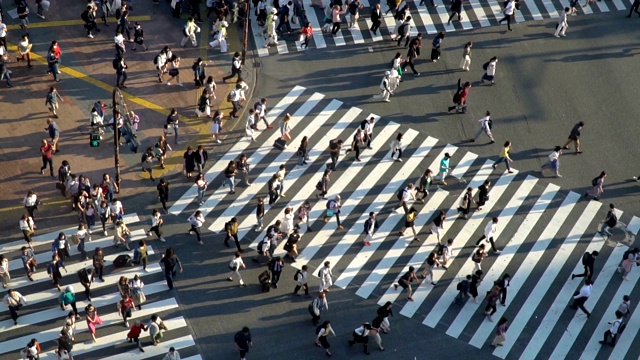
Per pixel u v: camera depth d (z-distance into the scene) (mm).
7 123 42719
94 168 41250
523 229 40531
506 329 36094
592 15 51562
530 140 44500
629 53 49625
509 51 48969
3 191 39938
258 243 38500
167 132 41969
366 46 48500
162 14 48781
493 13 50969
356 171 42281
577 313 37406
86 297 36375
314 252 38719
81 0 49094
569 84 47500
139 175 41125
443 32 49656
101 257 36281
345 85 46375
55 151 41594
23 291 36438
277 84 46031
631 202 42250
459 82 44406
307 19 49719
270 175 41812
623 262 38719
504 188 42219
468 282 36562
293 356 35000
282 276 37719
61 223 39000
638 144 44906
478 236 40031
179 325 35656
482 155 43625
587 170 43438
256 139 43312
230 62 46938
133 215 39562
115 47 45906
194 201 40344
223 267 37906
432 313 36875
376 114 45062
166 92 44938
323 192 40594
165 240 38688
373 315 36625
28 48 44625
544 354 35875
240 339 33406
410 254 39031
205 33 48312
